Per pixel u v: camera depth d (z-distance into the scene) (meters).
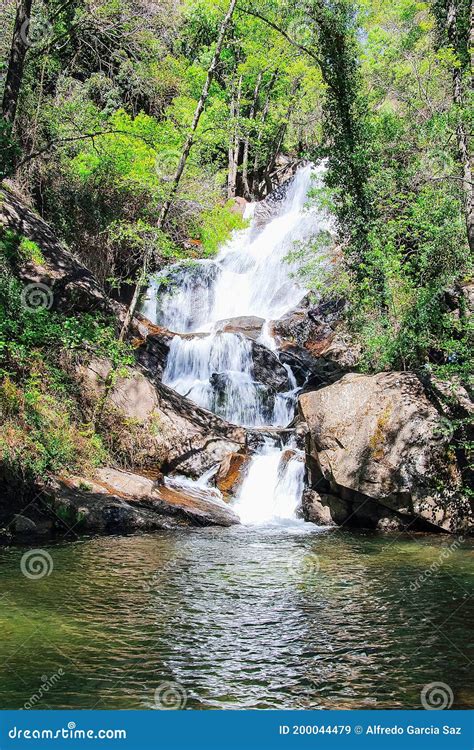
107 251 20.06
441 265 14.20
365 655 5.71
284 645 5.91
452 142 15.23
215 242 23.28
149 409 13.69
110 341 13.53
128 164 19.02
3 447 10.55
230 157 30.45
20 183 17.59
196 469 13.46
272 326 19.31
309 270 16.81
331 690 5.05
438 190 14.77
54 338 13.03
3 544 9.38
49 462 11.19
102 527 10.43
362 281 15.34
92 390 13.19
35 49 17.86
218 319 21.89
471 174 14.74
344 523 12.09
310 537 10.89
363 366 14.59
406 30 24.98
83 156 18.67
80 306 14.41
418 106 19.92
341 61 16.02
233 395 16.81
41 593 7.21
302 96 29.28
